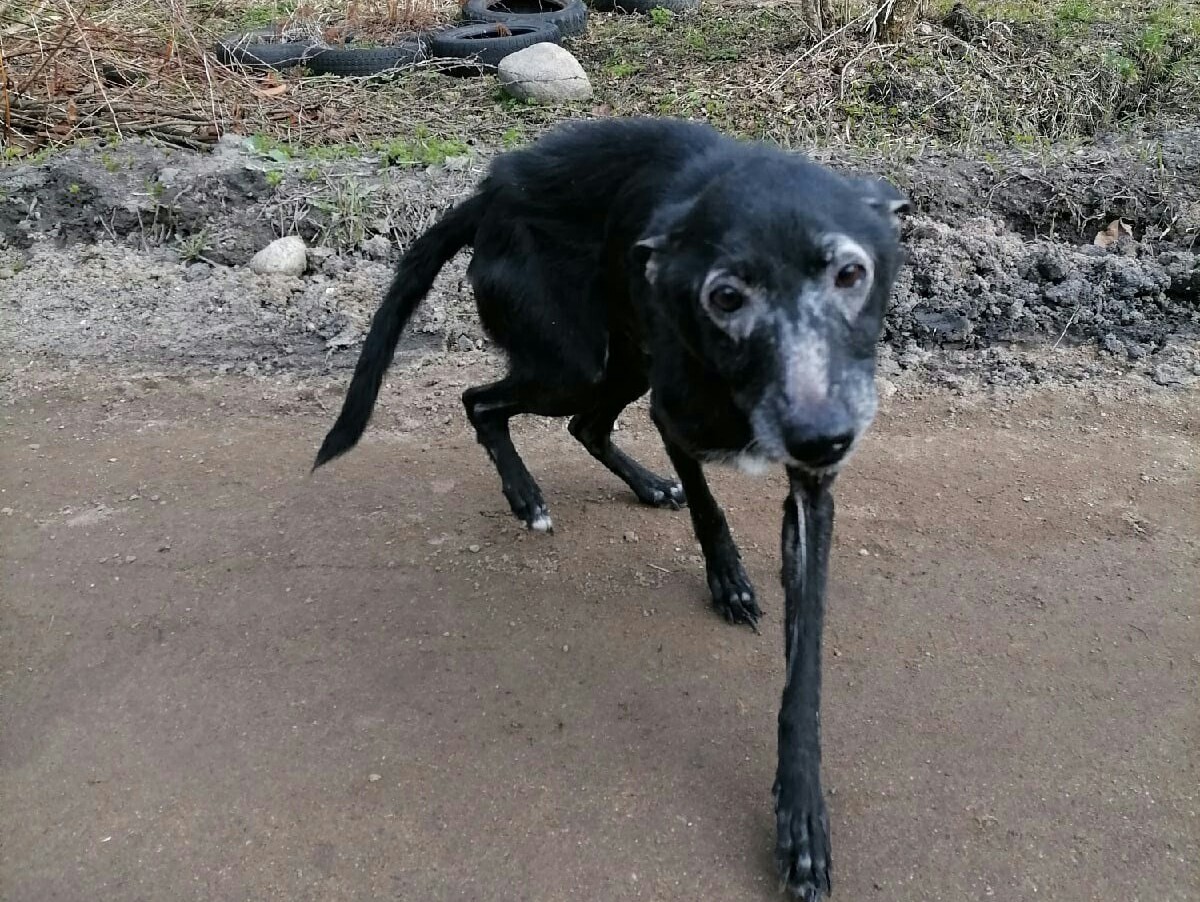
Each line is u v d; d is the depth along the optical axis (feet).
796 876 4.47
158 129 12.89
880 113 12.62
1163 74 13.07
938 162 11.09
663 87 14.02
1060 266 9.61
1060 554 6.63
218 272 10.51
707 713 5.50
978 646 5.89
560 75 13.88
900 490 7.34
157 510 7.31
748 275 4.32
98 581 6.61
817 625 4.96
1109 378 8.63
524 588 6.53
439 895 4.53
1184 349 8.87
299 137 12.92
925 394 8.59
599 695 5.64
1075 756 5.15
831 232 4.31
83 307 10.09
